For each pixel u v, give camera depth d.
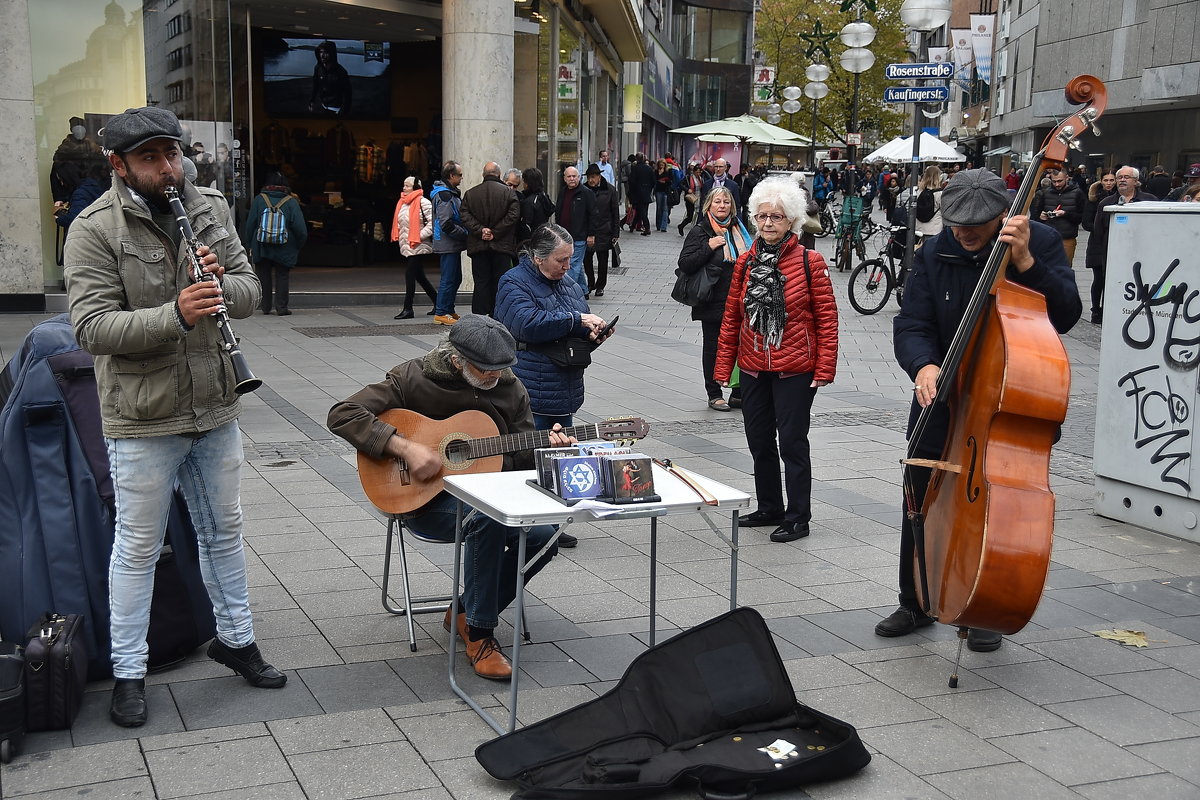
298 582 5.20
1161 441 6.11
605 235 16.81
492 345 4.32
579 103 26.70
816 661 4.45
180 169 3.69
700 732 3.66
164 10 14.33
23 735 3.60
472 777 3.50
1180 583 5.40
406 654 4.46
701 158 43.94
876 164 59.34
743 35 64.88
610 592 5.20
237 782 3.44
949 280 4.59
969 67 54.44
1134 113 39.78
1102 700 4.12
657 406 9.46
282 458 7.40
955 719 3.96
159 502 3.80
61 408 4.05
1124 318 6.25
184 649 4.31
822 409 9.48
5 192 13.20
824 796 3.42
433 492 4.39
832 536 6.11
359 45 23.05
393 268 19.48
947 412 4.52
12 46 13.06
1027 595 3.79
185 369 3.73
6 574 3.99
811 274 5.88
